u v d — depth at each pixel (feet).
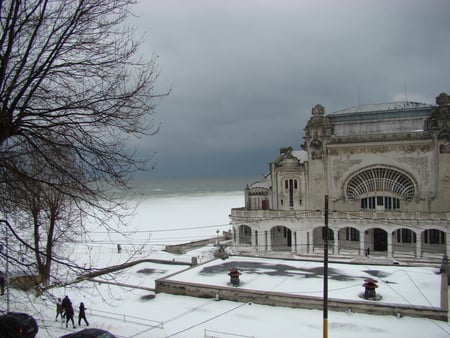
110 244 301.84
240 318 130.21
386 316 128.06
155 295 156.87
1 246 58.23
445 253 221.66
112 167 52.29
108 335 98.02
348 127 257.96
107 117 51.16
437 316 123.85
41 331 113.50
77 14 48.75
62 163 51.26
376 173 250.16
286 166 266.36
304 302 138.10
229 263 198.70
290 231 272.72
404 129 246.27
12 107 45.09
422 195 238.48
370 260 224.74
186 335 116.26
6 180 45.93
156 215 508.12
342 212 242.78
